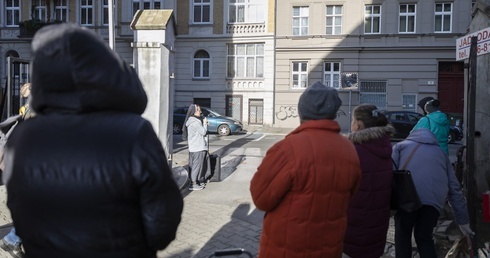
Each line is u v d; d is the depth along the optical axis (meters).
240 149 15.30
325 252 2.33
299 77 27.48
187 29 28.45
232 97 28.22
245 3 28.05
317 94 2.45
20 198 1.61
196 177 7.99
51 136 1.60
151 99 7.37
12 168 1.63
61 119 1.63
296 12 27.30
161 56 7.38
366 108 3.35
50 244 1.57
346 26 26.56
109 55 1.68
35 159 1.58
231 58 28.39
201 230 5.46
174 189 1.72
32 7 30.31
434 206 3.62
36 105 1.68
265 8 27.45
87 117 1.63
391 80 26.22
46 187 1.56
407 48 25.86
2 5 30.42
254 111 28.02
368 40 26.41
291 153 2.31
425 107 6.09
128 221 1.60
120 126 1.62
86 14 29.75
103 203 1.55
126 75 1.71
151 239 1.65
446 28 25.72
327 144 2.36
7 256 4.25
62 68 1.59
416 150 3.73
